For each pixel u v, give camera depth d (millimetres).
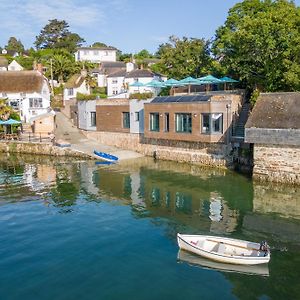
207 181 33625
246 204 27016
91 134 55969
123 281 16188
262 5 48656
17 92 70312
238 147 37125
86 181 34781
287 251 19078
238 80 50312
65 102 72875
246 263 17312
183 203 27547
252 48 39656
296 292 15242
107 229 22469
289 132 30031
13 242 20531
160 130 43594
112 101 51656
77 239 20922
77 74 91625
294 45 36031
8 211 26203
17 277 16578
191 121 40125
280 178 31312
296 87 38188
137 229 22422
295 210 25562
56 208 26844
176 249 19438
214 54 55312
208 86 53469
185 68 62969
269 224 23062
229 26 50812
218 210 25859
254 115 33031
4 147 53469
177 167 39875
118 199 28906
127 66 90625
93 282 16125
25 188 32750
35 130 58500
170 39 66250
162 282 16078
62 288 15648
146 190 31266
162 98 44562
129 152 48656
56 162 45219
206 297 14938
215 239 19078
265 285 15766
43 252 19188
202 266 17422
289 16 37562
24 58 109125
